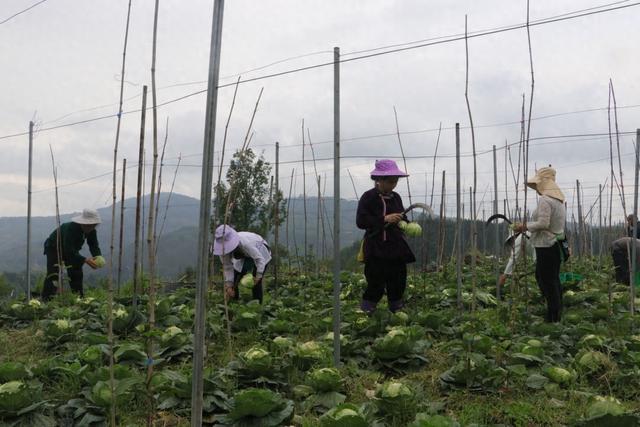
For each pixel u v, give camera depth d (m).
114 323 7.97
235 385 5.39
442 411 4.77
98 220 11.38
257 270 8.87
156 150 3.60
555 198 7.88
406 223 7.81
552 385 5.04
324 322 7.75
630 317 7.62
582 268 14.51
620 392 5.18
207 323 7.40
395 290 8.16
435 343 7.14
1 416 4.52
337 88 5.31
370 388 5.57
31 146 10.34
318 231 14.09
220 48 3.21
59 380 5.64
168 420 4.67
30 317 9.52
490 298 9.95
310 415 4.72
